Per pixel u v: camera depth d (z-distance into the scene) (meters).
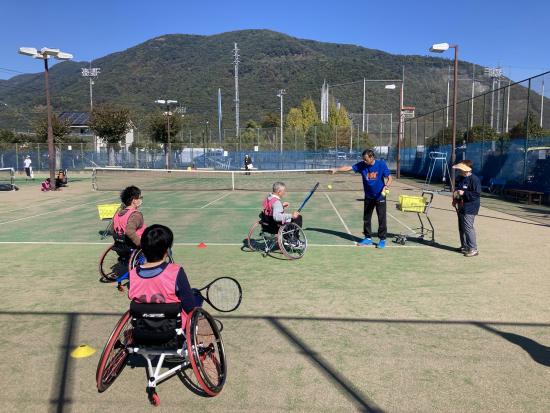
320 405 3.47
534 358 4.21
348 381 3.81
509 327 4.93
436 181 28.22
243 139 54.94
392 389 3.68
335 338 4.66
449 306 5.57
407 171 36.72
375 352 4.34
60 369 4.08
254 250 8.73
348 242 9.48
